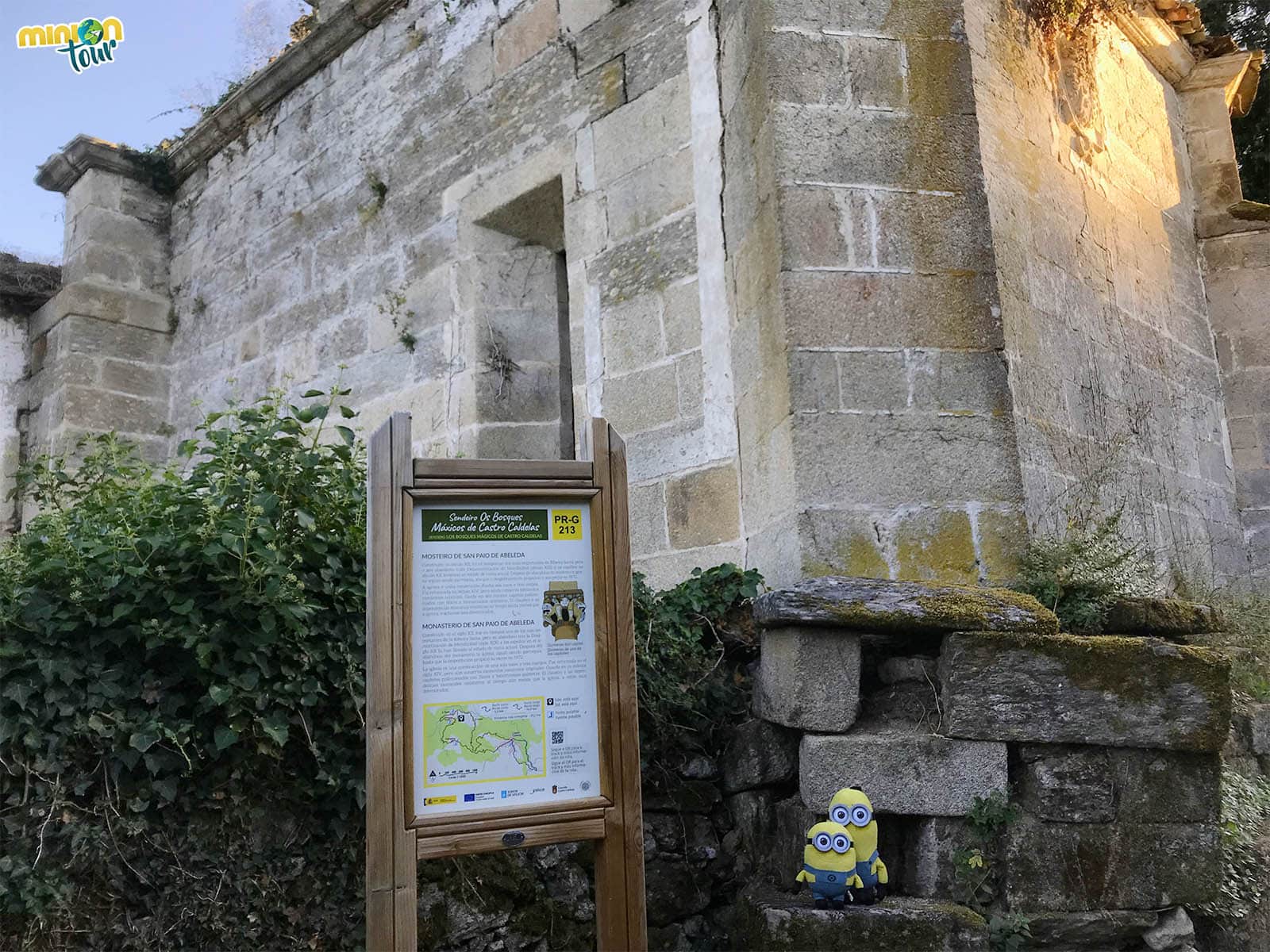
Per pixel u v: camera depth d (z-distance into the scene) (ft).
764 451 14.78
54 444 28.60
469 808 9.16
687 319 17.24
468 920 11.50
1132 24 23.00
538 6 21.12
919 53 15.19
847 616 11.98
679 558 16.80
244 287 27.99
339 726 11.08
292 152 27.07
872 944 10.73
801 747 12.07
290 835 10.84
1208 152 25.71
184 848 10.28
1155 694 11.78
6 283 30.50
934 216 14.70
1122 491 17.98
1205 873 11.49
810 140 14.56
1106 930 11.26
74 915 9.68
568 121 20.10
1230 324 24.70
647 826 13.12
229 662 10.62
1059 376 16.96
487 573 9.61
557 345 22.06
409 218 23.38
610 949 9.37
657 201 18.12
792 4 14.97
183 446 12.30
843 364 13.97
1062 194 18.85
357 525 11.91
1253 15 40.60
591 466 10.08
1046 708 11.71
